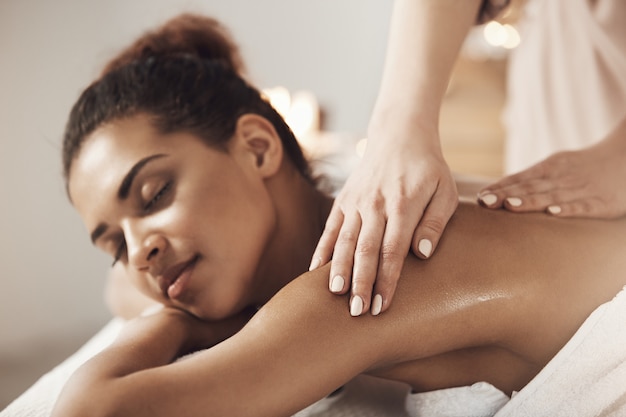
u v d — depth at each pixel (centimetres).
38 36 309
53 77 310
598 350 66
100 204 80
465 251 71
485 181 110
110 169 79
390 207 71
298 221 88
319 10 331
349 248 69
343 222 74
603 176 84
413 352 67
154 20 314
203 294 79
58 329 305
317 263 71
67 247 307
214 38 102
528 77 167
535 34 165
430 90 86
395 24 96
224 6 333
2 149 308
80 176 82
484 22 116
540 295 70
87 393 58
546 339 71
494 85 291
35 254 308
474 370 76
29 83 309
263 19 334
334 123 338
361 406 81
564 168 85
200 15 106
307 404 61
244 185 83
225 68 93
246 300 84
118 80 85
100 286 307
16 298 307
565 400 66
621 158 86
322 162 104
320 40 333
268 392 58
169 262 78
